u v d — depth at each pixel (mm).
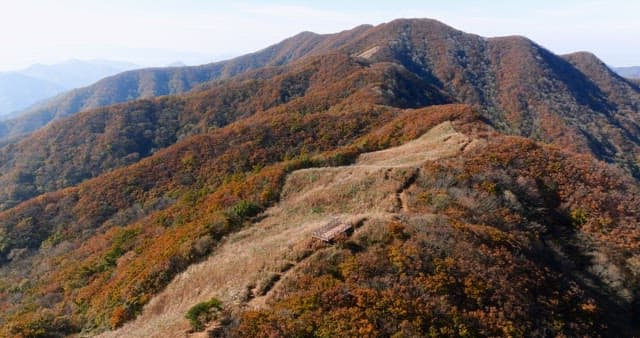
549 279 20141
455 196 26969
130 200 63281
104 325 26391
